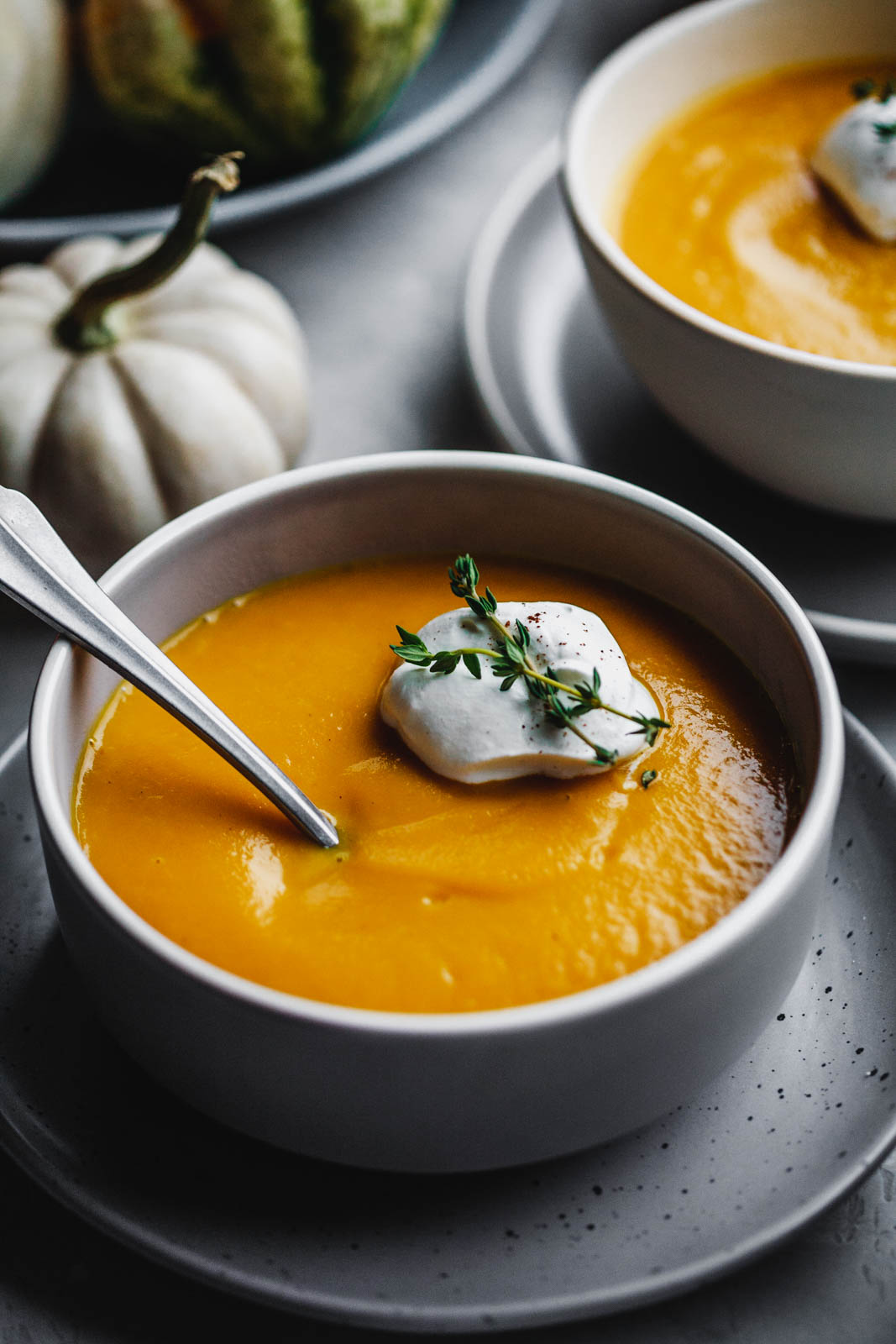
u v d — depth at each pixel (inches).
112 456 23.0
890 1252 17.8
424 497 20.3
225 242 28.6
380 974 17.6
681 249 25.2
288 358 24.5
